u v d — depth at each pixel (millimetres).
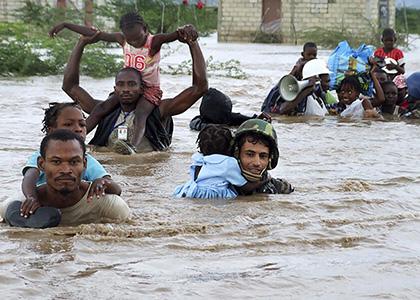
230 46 84125
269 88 39000
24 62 43219
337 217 13633
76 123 15398
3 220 13148
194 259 11125
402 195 15578
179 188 15570
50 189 12914
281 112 28562
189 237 12172
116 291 9812
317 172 18016
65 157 12719
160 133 21203
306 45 30188
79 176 12891
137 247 11633
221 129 15617
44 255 11148
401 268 10945
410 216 13852
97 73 42969
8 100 31266
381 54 36156
